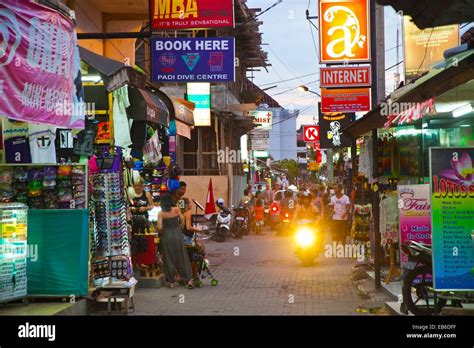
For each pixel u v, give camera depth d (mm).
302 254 15305
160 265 12586
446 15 7008
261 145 43250
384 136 13422
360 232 13516
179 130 14664
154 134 13148
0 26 6691
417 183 12242
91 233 9438
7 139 9219
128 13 16578
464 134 11383
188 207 12461
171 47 14484
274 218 28859
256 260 16953
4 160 9219
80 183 8969
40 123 7398
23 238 8109
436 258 7383
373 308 9258
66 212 8531
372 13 16906
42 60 7418
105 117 10961
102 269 9320
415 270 8117
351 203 17625
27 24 7137
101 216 9445
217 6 13938
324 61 17250
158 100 12797
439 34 14773
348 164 24531
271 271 14539
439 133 11711
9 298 7848
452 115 11055
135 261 12000
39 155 9203
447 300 8070
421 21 7281
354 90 17688
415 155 12336
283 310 9547
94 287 9281
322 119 28609
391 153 13234
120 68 10430
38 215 8500
